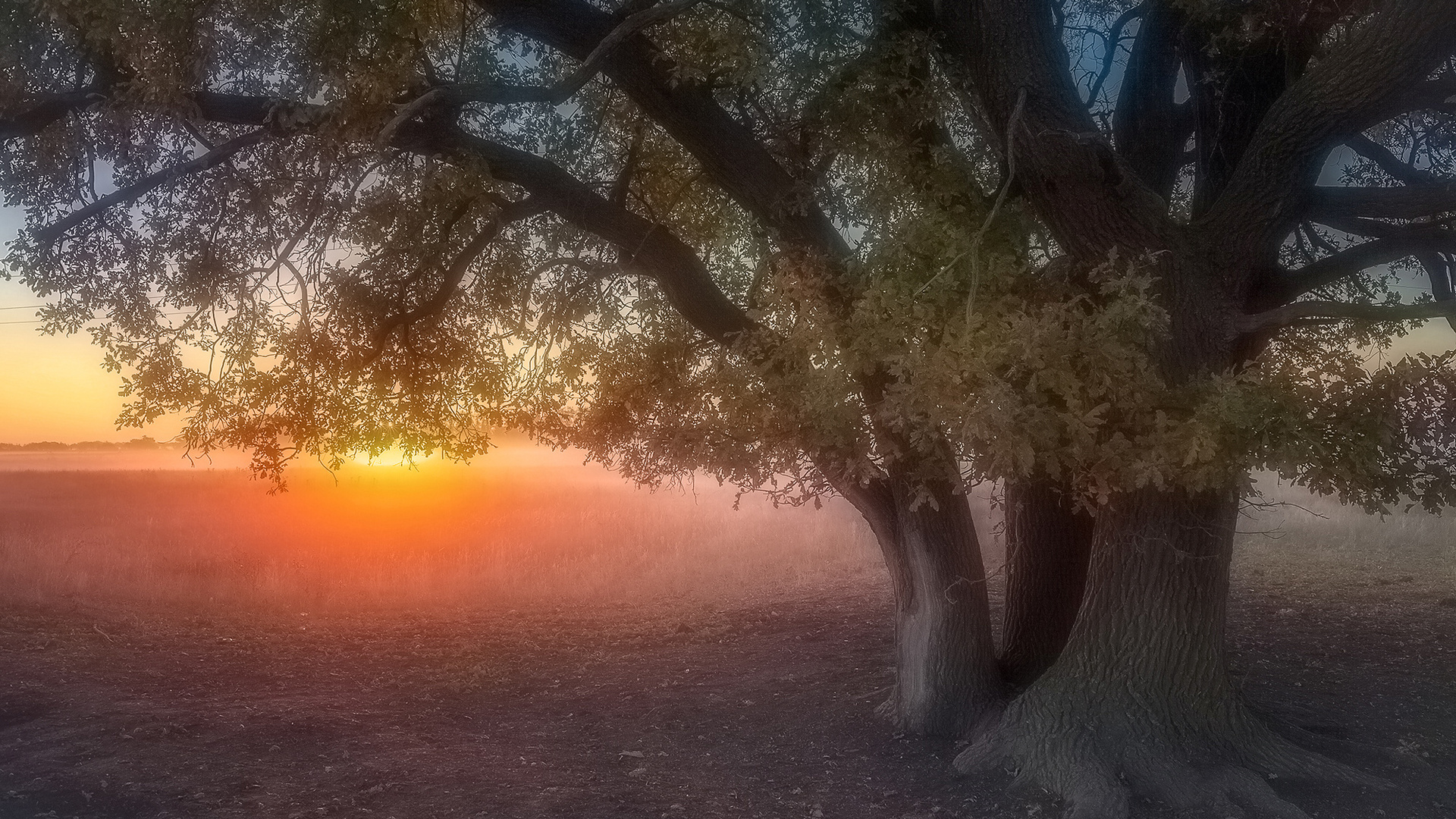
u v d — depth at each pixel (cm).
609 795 646
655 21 638
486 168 692
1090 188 609
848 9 669
